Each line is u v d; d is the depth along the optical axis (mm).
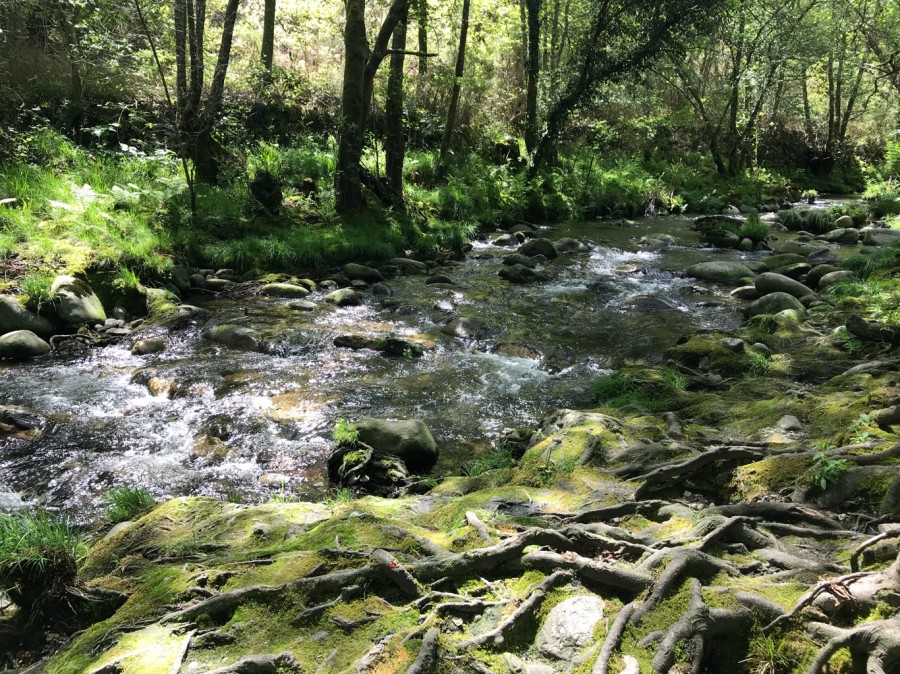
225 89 16984
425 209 15891
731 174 27844
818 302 9562
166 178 12945
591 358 7809
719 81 28719
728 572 2992
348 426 5500
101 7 13156
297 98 18625
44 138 12688
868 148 35031
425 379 7188
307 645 2668
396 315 9547
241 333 8234
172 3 13078
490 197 18000
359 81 13742
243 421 6137
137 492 4582
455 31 22562
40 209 10391
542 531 3213
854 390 5539
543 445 4699
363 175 14719
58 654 2787
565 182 20844
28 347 7699
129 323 8859
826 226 17656
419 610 2850
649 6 19406
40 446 5676
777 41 25062
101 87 15055
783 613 2707
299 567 3090
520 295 10766
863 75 31703
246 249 11359
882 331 6852
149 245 10203
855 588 2793
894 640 2447
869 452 4031
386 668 2521
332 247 12328
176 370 7305
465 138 21547
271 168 14680
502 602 2875
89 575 3395
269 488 5105
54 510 4750
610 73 20188
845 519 3594
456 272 12375
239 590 2900
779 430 4820
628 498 3850
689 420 5445
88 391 6812
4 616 3078
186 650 2645
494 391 6887
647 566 2979
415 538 3342
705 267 12062
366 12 21891
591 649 2596
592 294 10906
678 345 7875
